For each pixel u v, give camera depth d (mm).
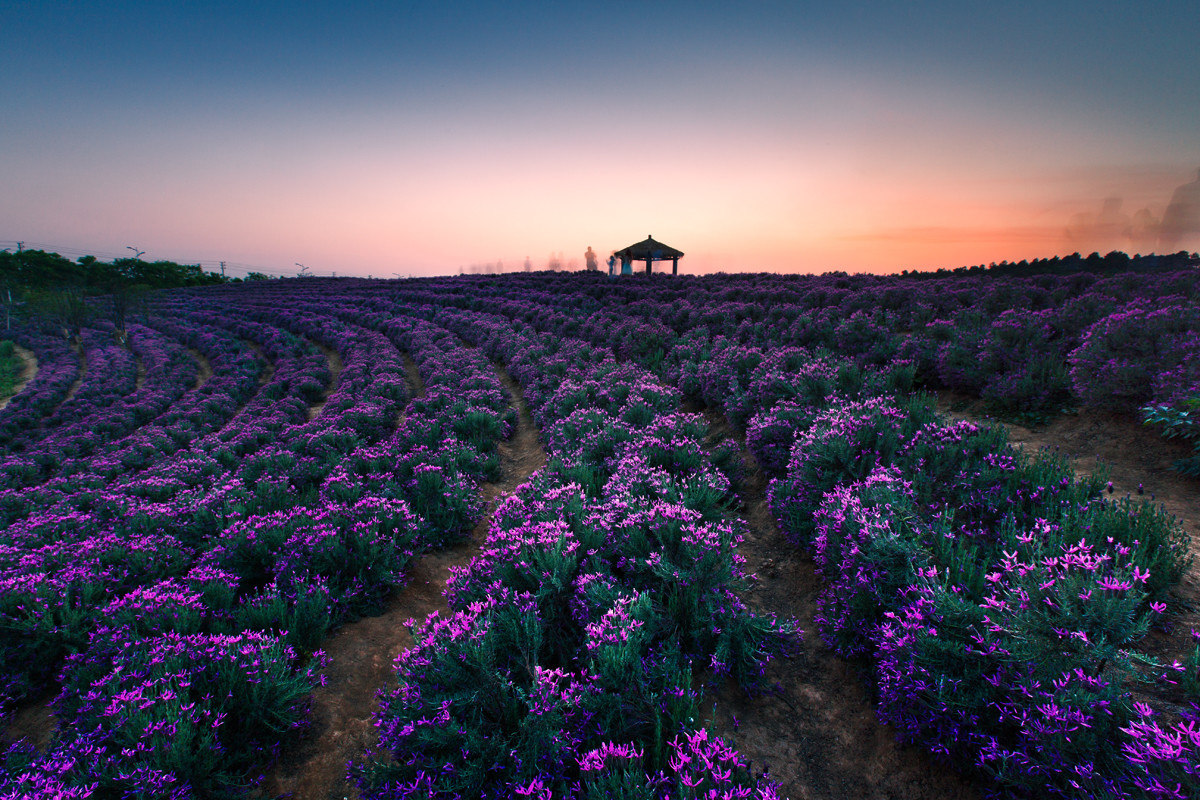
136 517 7375
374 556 5039
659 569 3650
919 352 8492
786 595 4250
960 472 3980
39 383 30172
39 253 90188
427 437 9969
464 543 6395
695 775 2314
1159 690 2387
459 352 20406
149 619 4094
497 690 2867
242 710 3305
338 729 3492
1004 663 2348
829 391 7223
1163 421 4949
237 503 7453
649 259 43562
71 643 4387
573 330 20156
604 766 2316
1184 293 9297
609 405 9938
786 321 13727
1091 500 3523
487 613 3396
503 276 50312
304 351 29906
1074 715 2025
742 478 6359
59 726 3533
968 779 2471
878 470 4301
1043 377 6691
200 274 111938
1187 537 3180
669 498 5047
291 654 3744
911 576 3070
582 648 3426
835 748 2846
